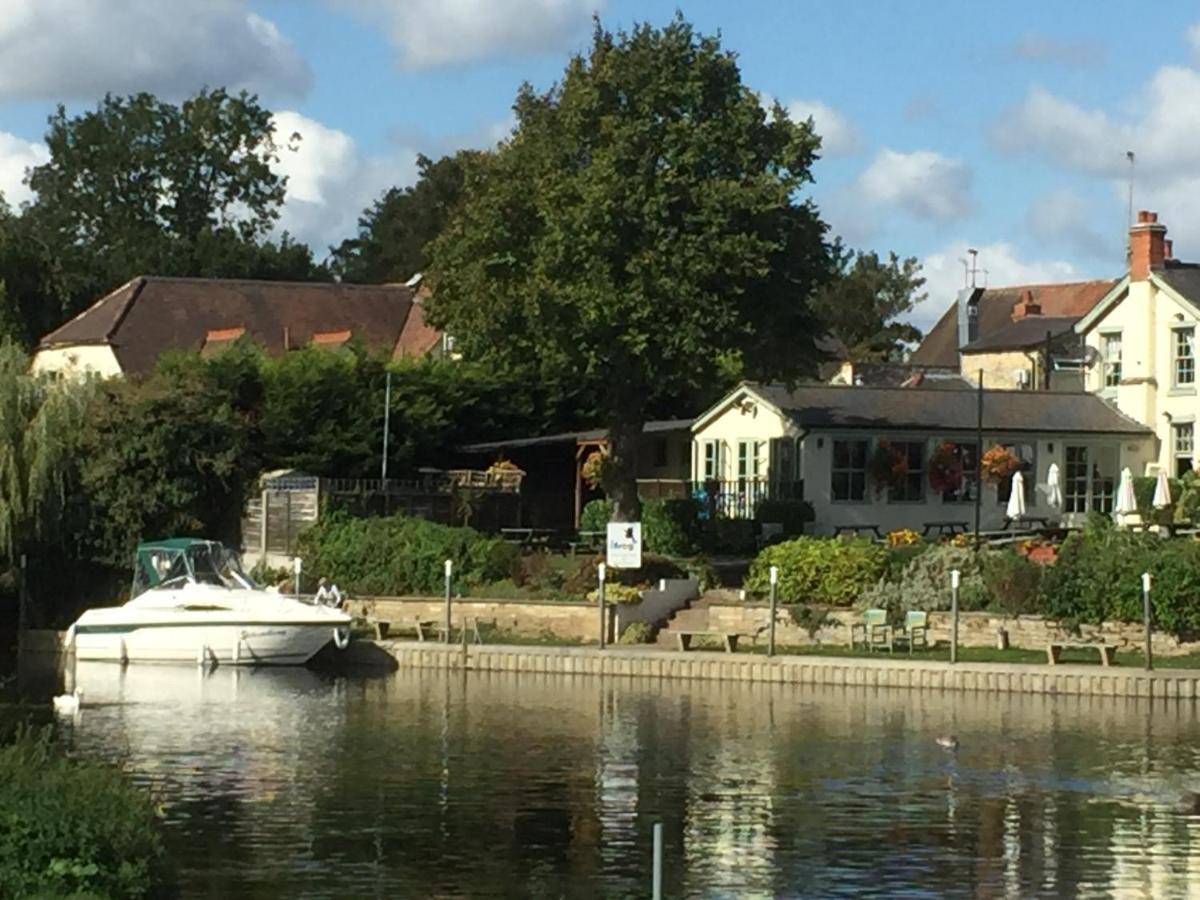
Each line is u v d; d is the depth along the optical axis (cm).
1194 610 4741
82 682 4872
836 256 5906
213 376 6506
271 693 4628
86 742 3775
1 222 8838
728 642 4997
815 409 6350
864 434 6291
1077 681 4494
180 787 3278
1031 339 8100
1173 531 5556
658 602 5319
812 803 3152
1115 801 3178
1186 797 3212
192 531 5962
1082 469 6494
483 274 5631
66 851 2159
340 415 6675
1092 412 6606
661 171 5550
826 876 2653
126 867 2202
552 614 5312
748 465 6544
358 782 3328
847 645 5038
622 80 5622
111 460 5853
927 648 4947
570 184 5509
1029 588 4919
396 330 8569
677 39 5697
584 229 5428
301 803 3133
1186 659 4712
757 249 5503
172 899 2434
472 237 5653
